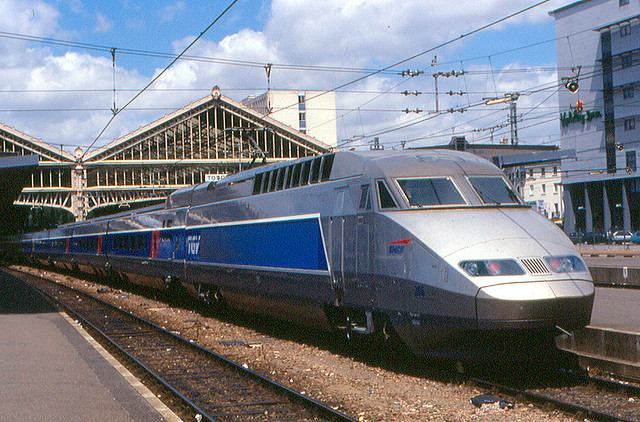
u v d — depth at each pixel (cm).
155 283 2928
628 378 1193
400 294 1265
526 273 1141
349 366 1391
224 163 7694
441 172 1363
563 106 8319
